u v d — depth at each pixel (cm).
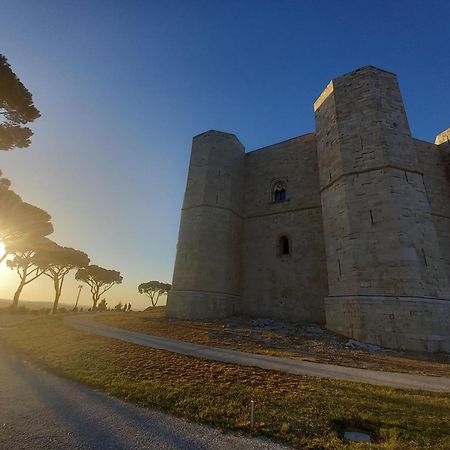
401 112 1875
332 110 2036
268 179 2623
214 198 2431
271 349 1216
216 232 2339
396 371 936
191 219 2388
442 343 1341
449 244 1994
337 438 497
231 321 1970
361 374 860
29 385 801
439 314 1402
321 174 2075
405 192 1644
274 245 2373
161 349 1116
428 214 1642
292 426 536
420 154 2209
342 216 1767
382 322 1428
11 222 2912
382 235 1577
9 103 1469
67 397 705
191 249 2280
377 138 1764
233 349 1181
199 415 589
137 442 486
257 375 815
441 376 893
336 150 1922
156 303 6450
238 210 2595
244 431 528
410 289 1429
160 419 582
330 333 1620
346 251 1684
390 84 1939
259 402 637
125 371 882
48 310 4206
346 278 1648
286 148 2612
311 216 2261
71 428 536
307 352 1191
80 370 920
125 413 609
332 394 674
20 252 3650
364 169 1748
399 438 492
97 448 466
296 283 2164
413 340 1344
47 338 1492
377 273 1530
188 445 478
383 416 564
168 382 775
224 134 2695
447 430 513
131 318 2236
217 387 726
